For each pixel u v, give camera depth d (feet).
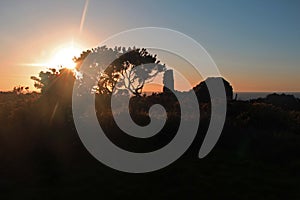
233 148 67.92
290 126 82.43
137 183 49.37
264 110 89.56
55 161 58.23
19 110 82.43
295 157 61.62
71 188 46.57
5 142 65.82
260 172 54.29
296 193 45.29
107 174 53.11
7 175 51.19
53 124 75.46
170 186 48.26
